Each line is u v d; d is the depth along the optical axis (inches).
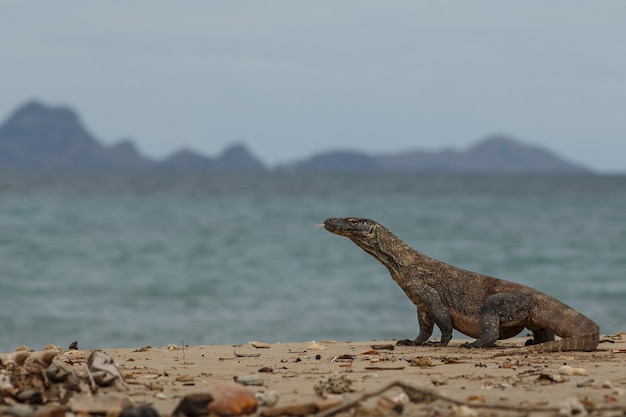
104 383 631.2
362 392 611.5
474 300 932.6
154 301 2127.2
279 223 4901.6
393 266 964.6
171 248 3430.1
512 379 660.7
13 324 1802.4
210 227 4564.5
